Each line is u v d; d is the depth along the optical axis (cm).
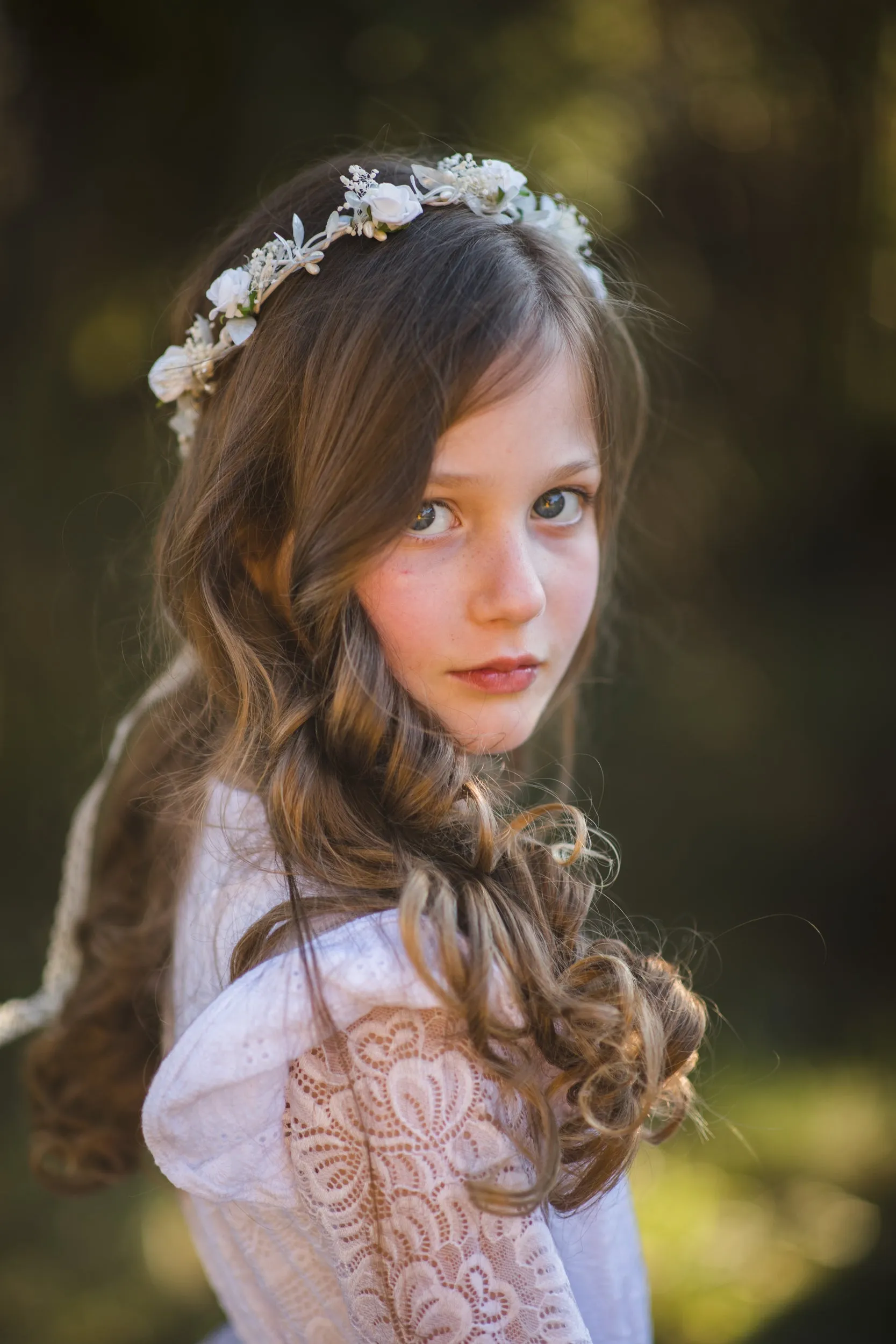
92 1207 278
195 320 120
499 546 94
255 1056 82
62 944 149
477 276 95
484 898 86
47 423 324
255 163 307
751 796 395
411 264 96
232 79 309
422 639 95
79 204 317
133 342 319
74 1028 140
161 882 133
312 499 96
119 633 306
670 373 346
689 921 376
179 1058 84
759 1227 272
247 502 103
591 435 100
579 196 297
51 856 326
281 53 304
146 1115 85
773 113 342
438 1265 80
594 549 104
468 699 97
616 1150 88
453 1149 81
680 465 360
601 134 309
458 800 96
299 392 98
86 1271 261
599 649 224
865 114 341
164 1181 166
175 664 124
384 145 152
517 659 96
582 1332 80
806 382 375
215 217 312
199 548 104
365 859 90
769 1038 340
